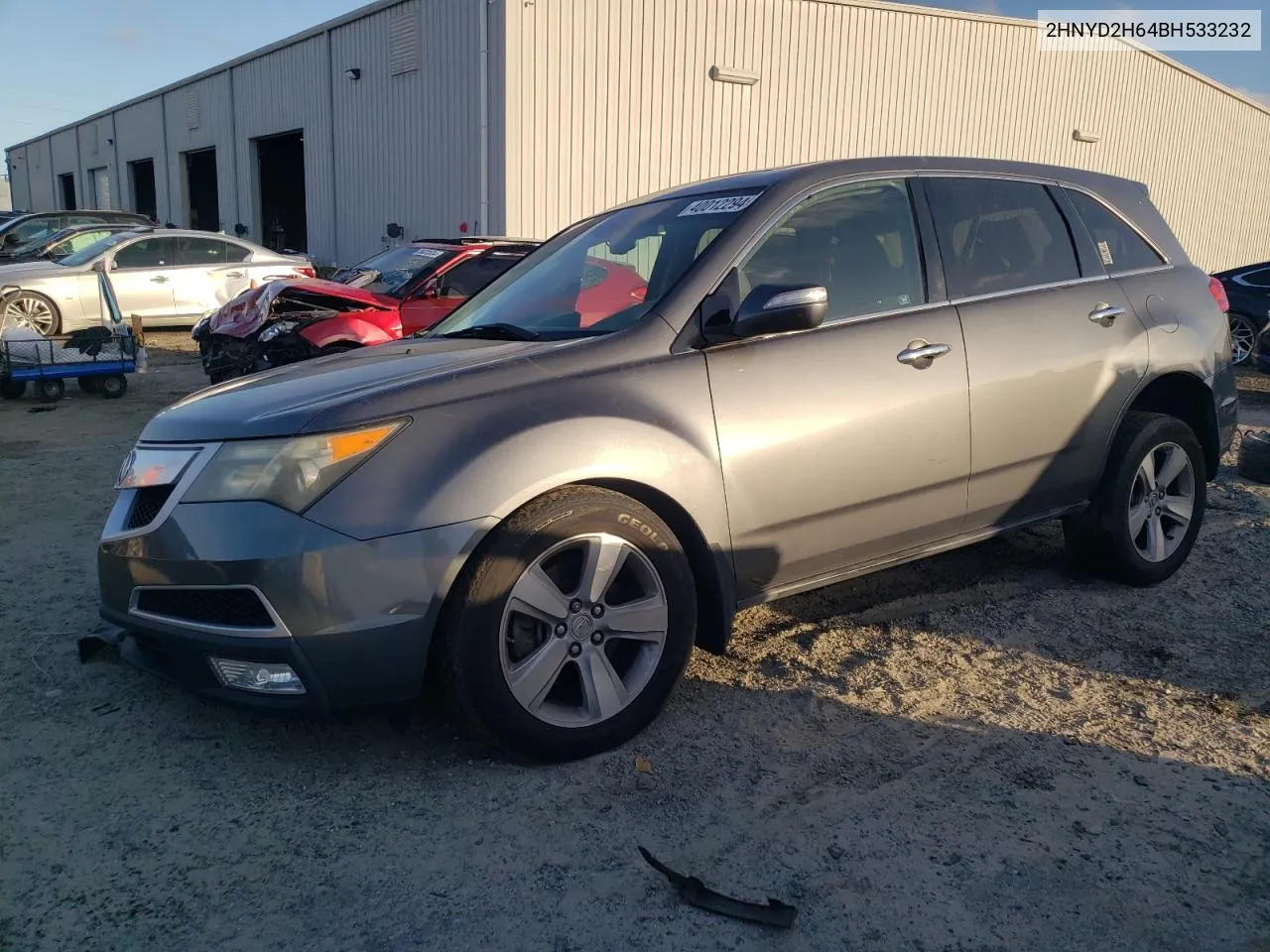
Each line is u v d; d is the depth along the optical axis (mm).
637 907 2494
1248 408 10500
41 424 8828
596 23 16062
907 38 19344
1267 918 2459
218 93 26578
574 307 3719
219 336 9227
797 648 4043
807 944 2367
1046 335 4105
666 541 3195
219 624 2883
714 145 17562
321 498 2803
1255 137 26859
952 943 2373
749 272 3514
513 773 3105
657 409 3178
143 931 2412
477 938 2387
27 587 4660
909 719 3459
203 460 2969
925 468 3754
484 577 2898
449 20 16672
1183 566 5027
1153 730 3389
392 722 3410
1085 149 22828
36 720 3420
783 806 2928
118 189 36125
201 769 3133
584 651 3125
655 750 3240
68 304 13188
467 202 16875
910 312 3801
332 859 2684
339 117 20766
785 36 17859
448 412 2951
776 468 3389
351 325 8750
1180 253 4898
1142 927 2424
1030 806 2932
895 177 3980
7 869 2637
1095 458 4387
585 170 16406
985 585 4738
